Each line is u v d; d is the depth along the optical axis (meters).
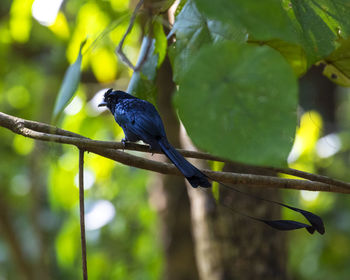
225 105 2.61
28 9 9.59
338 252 15.82
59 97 3.73
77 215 14.95
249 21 2.87
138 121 6.72
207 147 2.57
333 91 18.75
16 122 5.18
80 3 12.31
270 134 2.56
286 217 14.48
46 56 18.56
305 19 4.00
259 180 5.10
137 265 16.69
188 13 3.84
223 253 10.79
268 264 10.79
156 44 4.77
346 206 15.49
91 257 16.06
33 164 18.89
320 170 14.27
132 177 16.89
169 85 12.30
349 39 4.32
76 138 5.04
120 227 16.30
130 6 11.31
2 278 23.14
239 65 2.66
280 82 2.63
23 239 23.12
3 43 16.34
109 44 11.76
